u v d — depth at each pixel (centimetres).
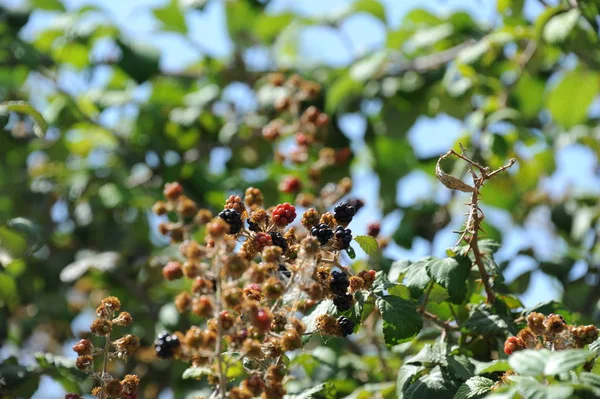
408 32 875
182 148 868
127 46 825
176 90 902
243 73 922
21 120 890
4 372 518
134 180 845
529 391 304
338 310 402
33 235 577
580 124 917
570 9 691
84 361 387
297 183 705
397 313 405
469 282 458
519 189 865
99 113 883
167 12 898
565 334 354
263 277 343
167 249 788
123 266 784
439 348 424
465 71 780
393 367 598
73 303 859
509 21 795
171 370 738
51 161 880
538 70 863
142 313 753
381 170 873
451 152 390
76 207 838
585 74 848
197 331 337
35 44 899
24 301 808
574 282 694
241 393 341
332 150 763
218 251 340
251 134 871
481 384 373
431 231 785
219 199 816
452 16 852
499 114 762
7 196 854
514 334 420
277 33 967
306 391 438
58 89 848
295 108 784
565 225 832
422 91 849
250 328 353
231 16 948
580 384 314
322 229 389
